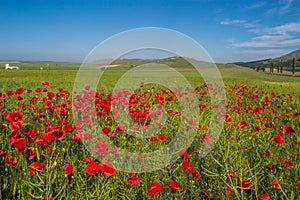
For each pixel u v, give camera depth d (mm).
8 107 7012
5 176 3098
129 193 3129
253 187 3213
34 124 4996
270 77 47250
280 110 8633
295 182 3291
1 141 4094
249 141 4902
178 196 3076
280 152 4348
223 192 3176
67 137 4422
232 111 7918
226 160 3713
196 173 3131
